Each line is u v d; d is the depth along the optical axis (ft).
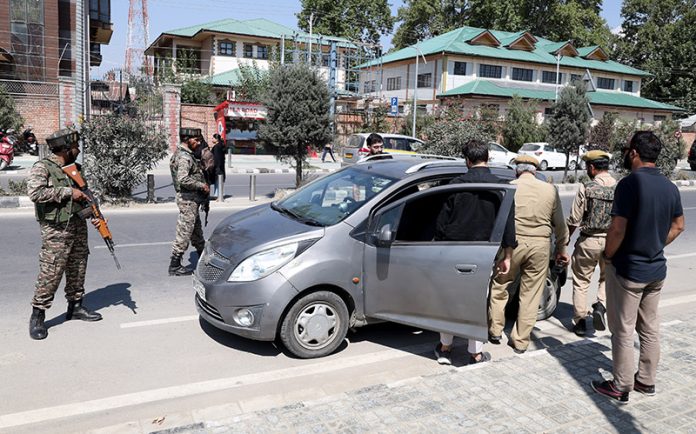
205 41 155.43
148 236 32.24
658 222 12.60
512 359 15.21
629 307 12.91
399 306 15.76
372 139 25.82
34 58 92.27
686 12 186.80
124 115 43.19
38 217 16.35
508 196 15.01
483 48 142.51
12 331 17.26
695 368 14.88
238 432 11.00
